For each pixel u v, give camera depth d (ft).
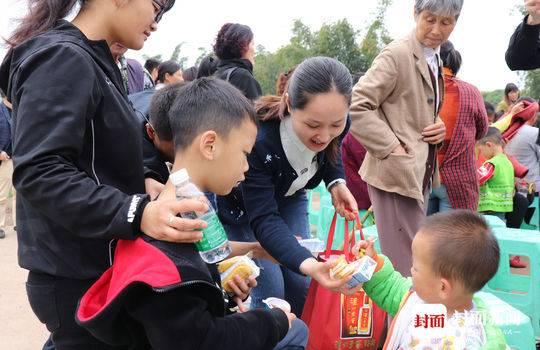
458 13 10.37
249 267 7.02
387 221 10.89
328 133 7.84
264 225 8.22
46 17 5.94
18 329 13.08
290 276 10.10
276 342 5.95
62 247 5.71
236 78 15.69
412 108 10.75
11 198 25.49
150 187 6.61
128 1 5.84
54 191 5.10
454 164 12.30
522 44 10.53
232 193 9.45
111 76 5.92
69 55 5.40
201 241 5.55
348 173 15.74
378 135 10.46
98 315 5.03
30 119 5.19
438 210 13.62
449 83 12.29
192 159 5.71
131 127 5.92
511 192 18.53
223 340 5.38
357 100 10.63
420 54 10.65
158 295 5.16
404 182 10.48
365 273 6.86
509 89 31.45
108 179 5.82
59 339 6.01
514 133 21.50
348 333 8.66
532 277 12.54
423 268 6.57
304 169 8.87
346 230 9.28
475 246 6.32
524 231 13.78
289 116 8.36
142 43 6.12
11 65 5.69
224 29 16.38
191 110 5.72
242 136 5.76
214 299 5.52
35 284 5.93
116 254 5.53
